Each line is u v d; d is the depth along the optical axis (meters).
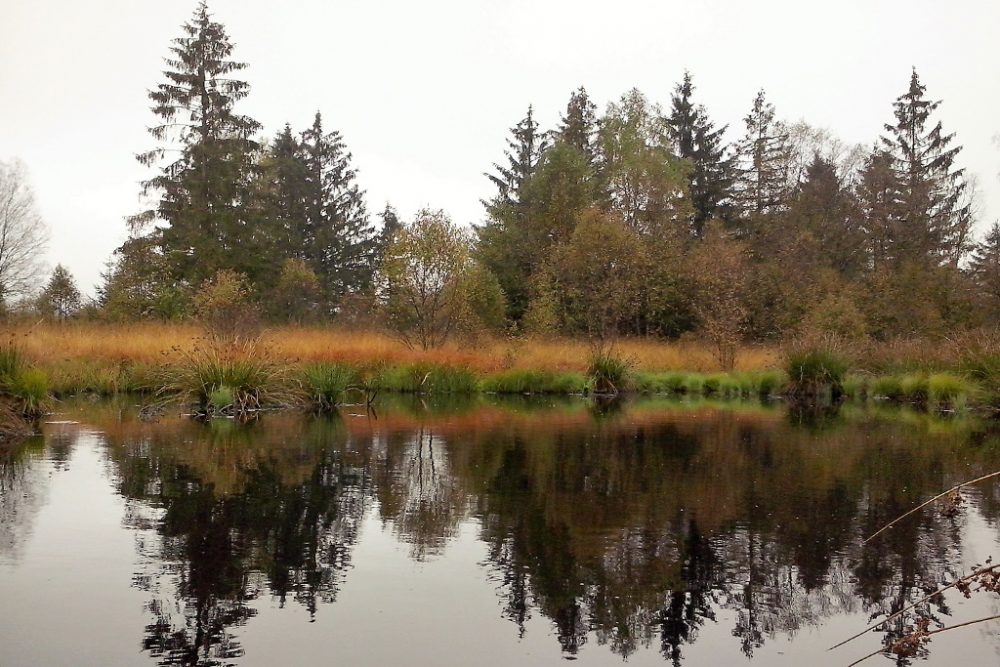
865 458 6.91
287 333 16.92
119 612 3.04
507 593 3.34
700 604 3.26
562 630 2.96
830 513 4.82
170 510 4.66
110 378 12.48
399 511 4.74
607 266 24.17
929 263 28.14
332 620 3.01
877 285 24.66
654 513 4.76
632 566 3.73
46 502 4.82
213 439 7.62
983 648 2.87
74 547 3.88
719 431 8.84
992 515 4.84
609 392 15.12
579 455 6.91
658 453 7.07
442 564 3.72
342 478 5.71
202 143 27.77
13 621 2.93
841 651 2.82
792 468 6.36
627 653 2.75
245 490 5.25
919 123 33.81
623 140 31.84
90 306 23.58
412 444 7.45
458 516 4.65
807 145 37.28
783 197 35.03
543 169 30.64
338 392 11.51
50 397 10.10
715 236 27.41
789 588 3.47
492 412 10.85
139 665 2.57
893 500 5.19
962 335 14.34
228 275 22.78
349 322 20.75
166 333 16.09
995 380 11.45
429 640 2.82
